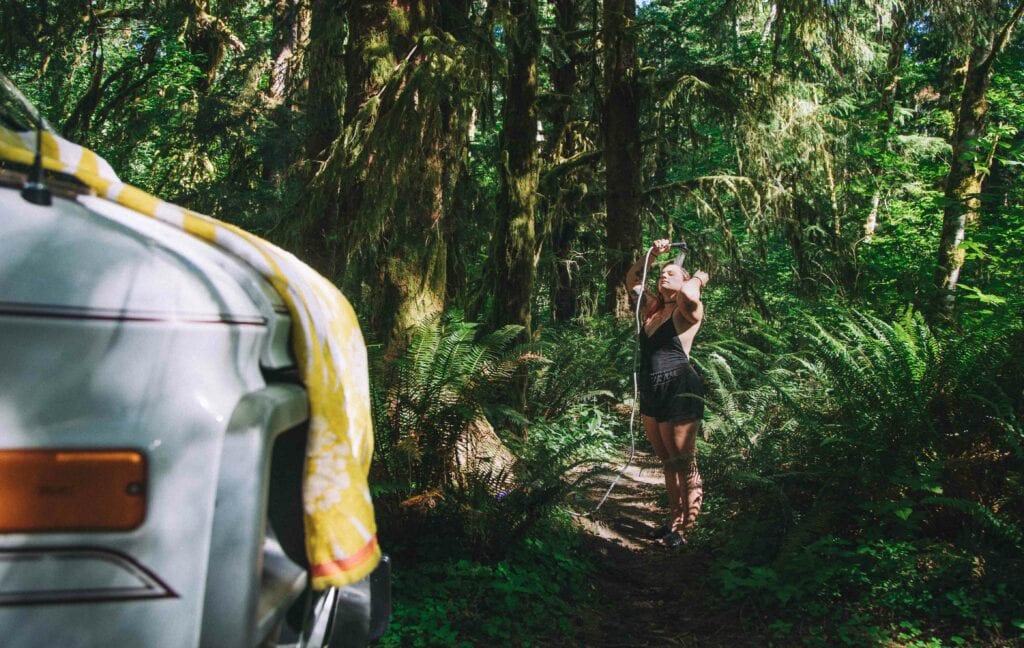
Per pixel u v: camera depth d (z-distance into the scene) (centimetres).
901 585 437
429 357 497
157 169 1387
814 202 1362
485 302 955
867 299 1093
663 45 1501
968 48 1150
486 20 725
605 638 425
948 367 507
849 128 1386
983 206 1136
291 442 180
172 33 1370
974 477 486
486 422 587
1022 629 393
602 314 1348
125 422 134
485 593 440
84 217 149
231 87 1367
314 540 171
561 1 1447
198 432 137
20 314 131
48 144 208
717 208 1365
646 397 600
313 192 639
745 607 460
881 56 1370
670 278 595
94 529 131
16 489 128
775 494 539
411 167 623
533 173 873
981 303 907
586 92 1526
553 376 890
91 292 136
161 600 133
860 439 501
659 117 1410
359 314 573
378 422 477
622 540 616
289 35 1317
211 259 165
